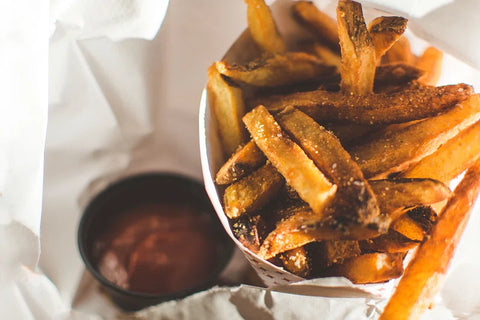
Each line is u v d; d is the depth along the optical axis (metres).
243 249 0.21
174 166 0.31
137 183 0.29
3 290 0.23
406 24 0.22
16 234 0.23
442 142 0.21
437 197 0.19
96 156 0.29
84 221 0.28
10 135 0.22
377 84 0.24
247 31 0.24
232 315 0.21
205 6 0.26
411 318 0.20
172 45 0.27
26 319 0.23
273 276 0.22
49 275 0.27
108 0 0.24
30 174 0.23
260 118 0.21
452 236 0.20
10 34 0.22
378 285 0.21
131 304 0.26
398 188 0.19
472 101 0.21
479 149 0.21
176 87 0.28
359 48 0.21
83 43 0.25
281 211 0.21
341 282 0.20
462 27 0.22
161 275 0.27
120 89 0.27
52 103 0.26
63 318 0.23
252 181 0.21
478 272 0.24
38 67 0.22
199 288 0.26
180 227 0.29
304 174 0.19
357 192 0.19
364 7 0.22
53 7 0.23
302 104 0.22
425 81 0.24
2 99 0.22
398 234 0.21
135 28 0.25
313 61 0.23
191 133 0.30
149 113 0.29
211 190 0.22
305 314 0.21
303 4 0.24
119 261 0.27
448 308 0.24
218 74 0.22
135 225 0.28
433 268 0.20
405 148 0.20
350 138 0.22
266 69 0.23
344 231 0.19
